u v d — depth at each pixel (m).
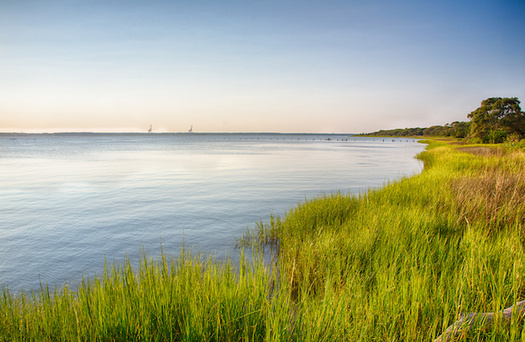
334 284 4.63
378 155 47.38
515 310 3.02
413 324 3.23
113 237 8.73
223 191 16.09
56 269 6.59
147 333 3.26
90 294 3.95
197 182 19.20
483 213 7.37
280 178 21.09
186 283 3.97
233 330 3.35
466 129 96.00
